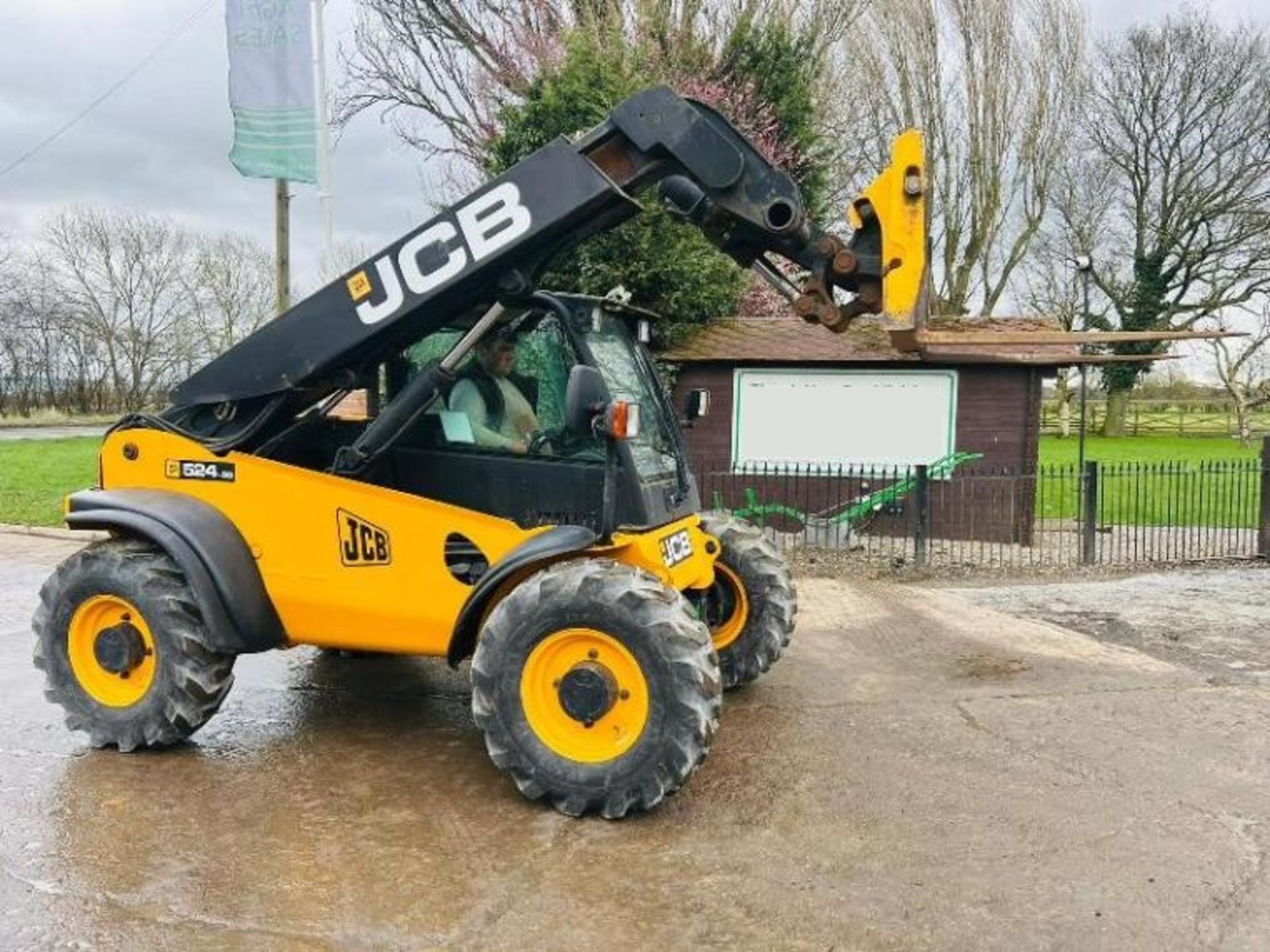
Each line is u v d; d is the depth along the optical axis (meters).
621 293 4.78
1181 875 3.43
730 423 11.95
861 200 4.15
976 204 27.39
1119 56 31.00
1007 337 4.08
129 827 3.77
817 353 11.83
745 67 17.22
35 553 10.59
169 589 4.43
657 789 3.76
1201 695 5.54
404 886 3.34
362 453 4.44
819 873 3.44
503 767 3.96
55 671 4.63
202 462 4.62
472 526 4.29
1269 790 4.19
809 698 5.49
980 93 27.00
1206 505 15.23
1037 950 2.96
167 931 3.04
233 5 10.41
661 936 3.03
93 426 40.12
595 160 4.31
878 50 26.30
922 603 8.03
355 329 4.40
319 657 6.32
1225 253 30.11
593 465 4.32
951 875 3.43
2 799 4.03
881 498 11.37
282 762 4.48
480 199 4.22
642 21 16.47
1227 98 29.73
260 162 10.59
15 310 42.75
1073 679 5.86
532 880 3.39
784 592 5.50
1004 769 4.43
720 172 4.21
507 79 18.12
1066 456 24.81
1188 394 41.25
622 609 3.80
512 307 4.43
